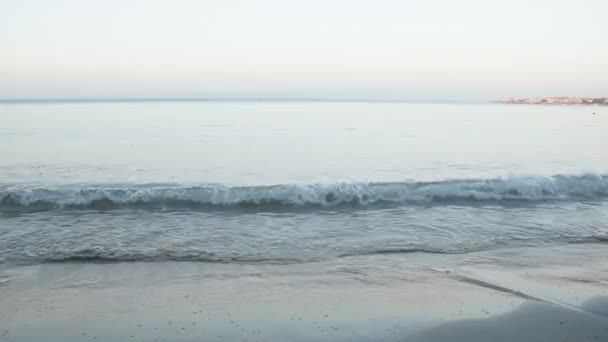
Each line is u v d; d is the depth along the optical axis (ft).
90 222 32.01
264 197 38.65
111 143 91.50
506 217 34.35
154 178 54.60
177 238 28.27
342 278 22.02
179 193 38.50
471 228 31.12
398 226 31.63
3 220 32.27
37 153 74.49
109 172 58.29
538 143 96.37
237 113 266.77
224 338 16.21
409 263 24.13
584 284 21.25
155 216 34.12
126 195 37.86
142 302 19.16
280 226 31.50
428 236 29.14
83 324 17.19
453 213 35.58
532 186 42.11
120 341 15.96
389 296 19.90
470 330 16.75
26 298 19.43
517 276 22.29
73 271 22.54
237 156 74.84
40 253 24.97
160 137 106.93
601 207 37.93
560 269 23.30
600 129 138.51
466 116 235.61
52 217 33.37
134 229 30.25
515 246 27.14
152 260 24.21
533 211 36.40
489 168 63.98
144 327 16.98
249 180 54.39
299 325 17.20
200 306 18.83
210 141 98.63
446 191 40.96
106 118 194.29
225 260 24.39
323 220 33.35
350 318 17.79
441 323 17.31
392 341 16.06
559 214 35.40
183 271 22.76
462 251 26.18
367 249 26.45
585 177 43.52
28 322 17.29
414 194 40.65
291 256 25.16
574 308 18.57
